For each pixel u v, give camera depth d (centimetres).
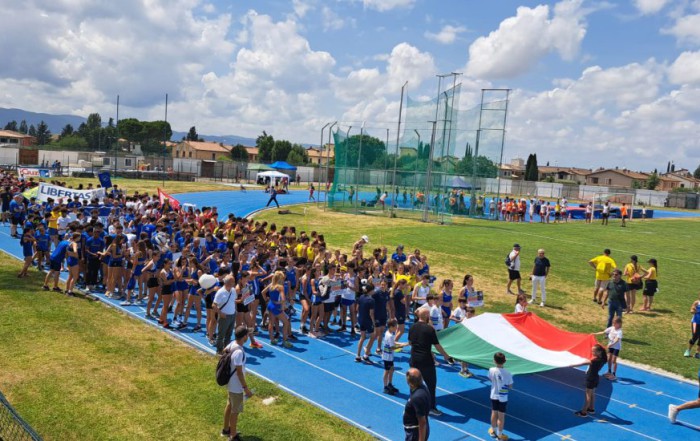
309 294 1566
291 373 1255
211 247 1811
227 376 891
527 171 10325
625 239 3472
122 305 1642
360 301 1358
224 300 1262
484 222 4062
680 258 2858
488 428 1043
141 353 1266
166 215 2284
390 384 1170
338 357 1380
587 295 2061
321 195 6038
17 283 1762
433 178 3947
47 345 1258
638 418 1132
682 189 10175
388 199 4353
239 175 8619
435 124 3853
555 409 1161
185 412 998
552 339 1300
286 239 1969
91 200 2620
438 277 2211
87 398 1020
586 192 8475
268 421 988
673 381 1347
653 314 1858
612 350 1329
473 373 1341
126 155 8750
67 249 1689
